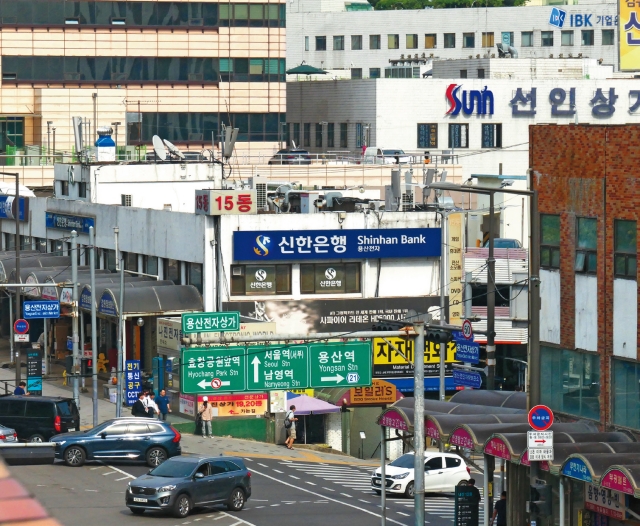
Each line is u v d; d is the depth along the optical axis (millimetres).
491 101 161000
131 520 51625
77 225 106438
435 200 101312
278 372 55812
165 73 161250
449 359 88000
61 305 92938
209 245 87688
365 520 53656
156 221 94812
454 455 64750
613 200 46344
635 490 36062
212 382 55469
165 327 82875
